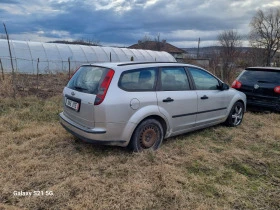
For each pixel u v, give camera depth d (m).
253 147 4.38
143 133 3.81
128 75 3.63
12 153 3.71
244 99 5.66
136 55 23.23
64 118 4.11
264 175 3.41
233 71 12.60
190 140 4.56
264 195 2.94
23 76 11.16
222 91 5.06
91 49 20.38
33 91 8.48
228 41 30.20
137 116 3.62
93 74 3.76
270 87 6.48
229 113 5.29
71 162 3.53
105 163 3.52
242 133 5.07
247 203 2.78
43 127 4.87
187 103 4.27
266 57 27.14
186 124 4.38
